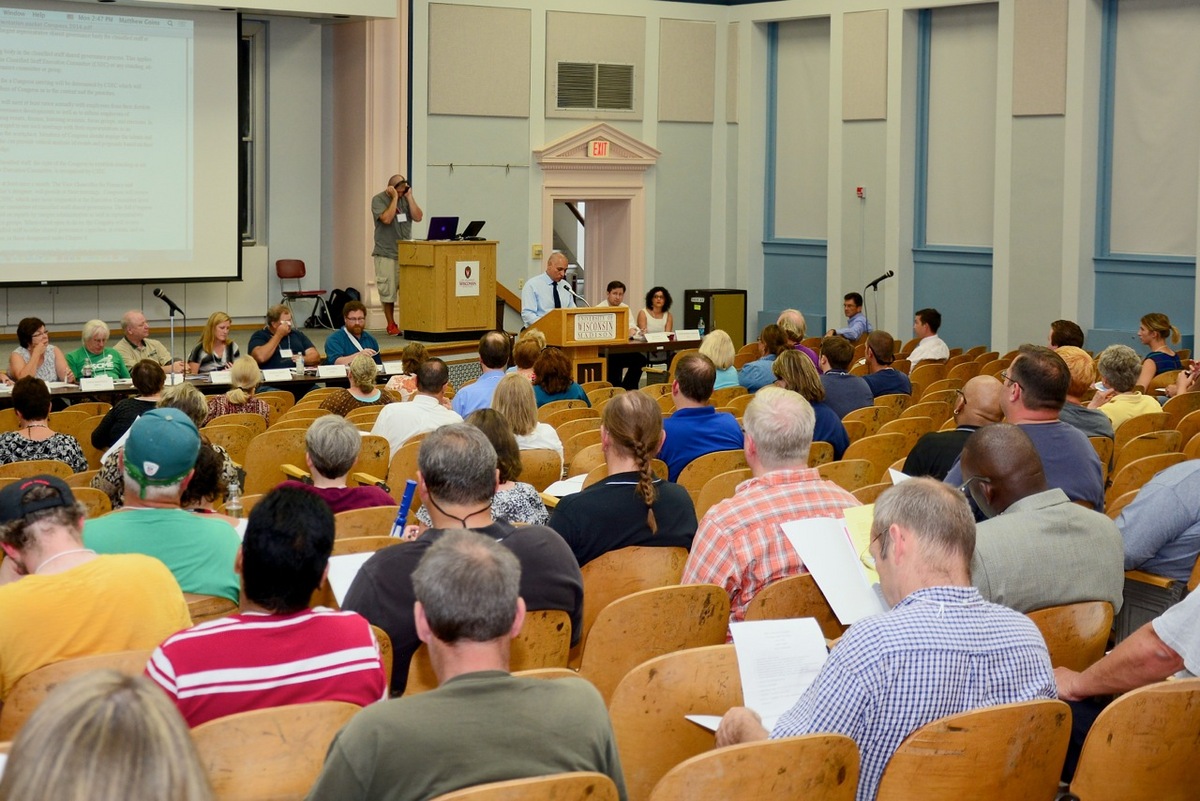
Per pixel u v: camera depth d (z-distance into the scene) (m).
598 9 15.30
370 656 2.50
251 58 13.95
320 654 2.45
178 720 1.25
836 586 3.23
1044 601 3.08
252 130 14.05
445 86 14.38
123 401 6.91
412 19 14.09
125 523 3.16
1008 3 13.52
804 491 3.50
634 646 3.09
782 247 16.20
